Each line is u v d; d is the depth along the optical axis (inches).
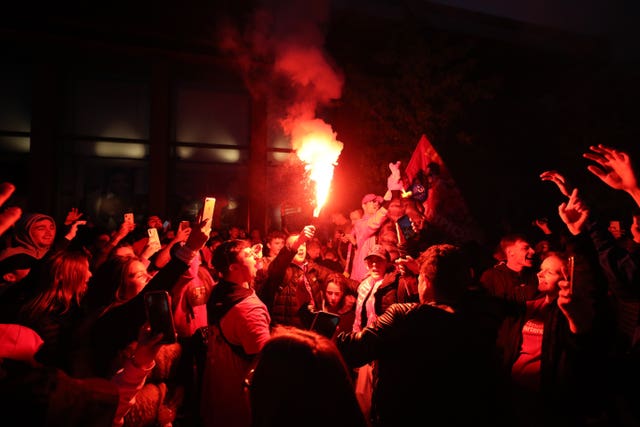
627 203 510.3
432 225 200.8
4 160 488.4
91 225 372.8
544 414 103.0
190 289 153.1
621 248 91.0
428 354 76.7
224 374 106.7
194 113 545.6
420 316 80.0
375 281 165.2
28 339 78.2
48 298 100.6
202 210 84.8
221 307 108.7
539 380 111.3
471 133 578.9
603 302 90.5
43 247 169.2
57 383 58.9
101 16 488.7
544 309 114.2
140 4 501.7
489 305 85.2
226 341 107.8
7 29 463.8
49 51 491.5
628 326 123.6
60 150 504.4
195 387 146.4
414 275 137.2
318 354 48.4
